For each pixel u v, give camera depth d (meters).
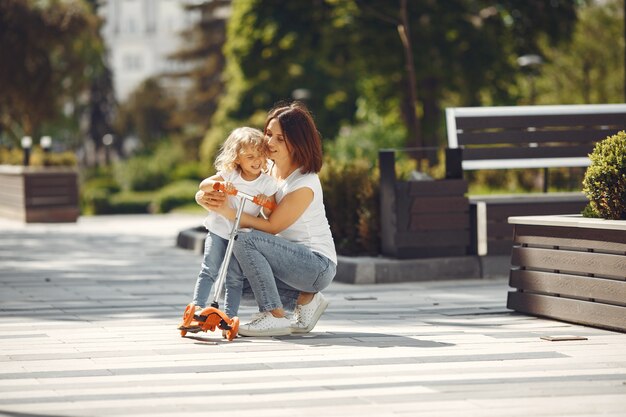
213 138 66.19
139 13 119.88
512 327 8.63
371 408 5.78
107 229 24.25
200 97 81.75
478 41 34.75
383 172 12.58
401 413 5.66
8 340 8.14
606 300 8.34
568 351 7.47
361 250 13.24
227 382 6.48
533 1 35.53
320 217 8.23
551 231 8.91
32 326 8.93
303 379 6.54
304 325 8.29
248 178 8.09
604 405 5.81
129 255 16.61
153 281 12.74
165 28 119.44
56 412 5.73
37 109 35.00
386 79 36.69
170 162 66.69
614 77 41.22
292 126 8.09
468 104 36.19
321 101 62.12
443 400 5.95
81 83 38.69
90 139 92.69
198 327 8.07
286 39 36.59
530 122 13.52
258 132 8.07
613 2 41.22
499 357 7.25
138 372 6.81
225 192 7.95
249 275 8.11
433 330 8.51
